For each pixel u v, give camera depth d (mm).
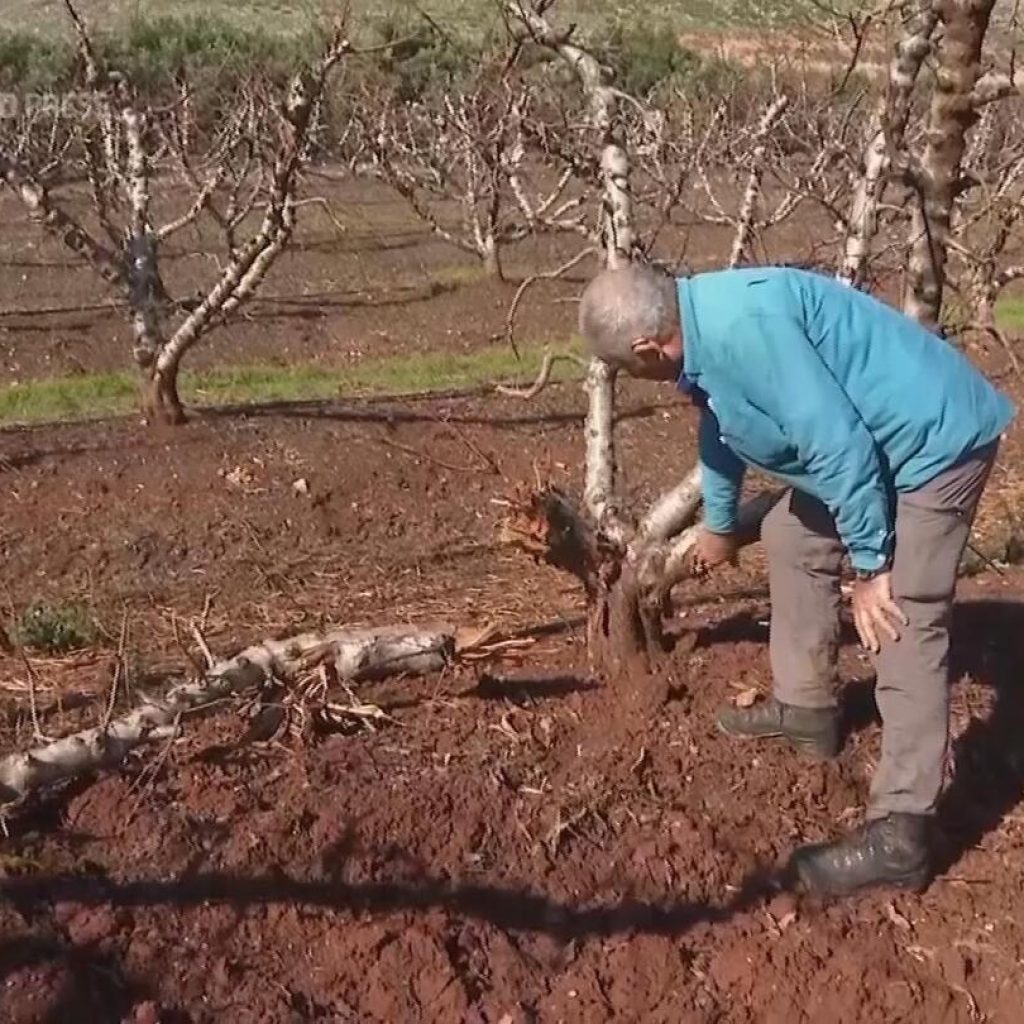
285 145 6996
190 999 3023
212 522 6844
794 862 3432
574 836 3488
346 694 3967
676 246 14148
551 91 7051
